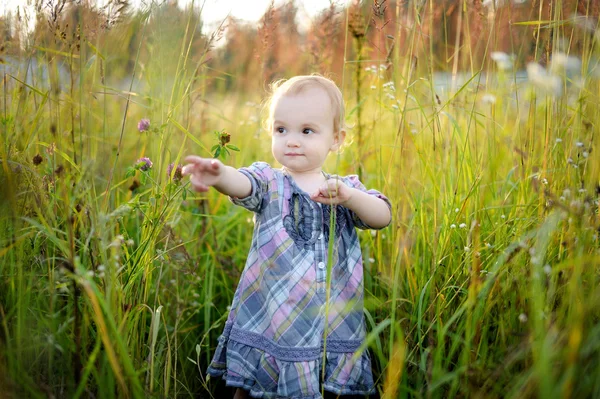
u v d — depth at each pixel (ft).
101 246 6.10
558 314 5.33
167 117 7.25
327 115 6.62
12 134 6.82
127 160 10.37
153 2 7.56
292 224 6.53
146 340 7.31
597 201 6.12
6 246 6.32
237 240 9.84
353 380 6.60
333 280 6.59
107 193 6.88
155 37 8.18
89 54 7.79
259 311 6.57
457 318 6.70
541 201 6.82
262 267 6.53
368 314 6.83
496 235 7.18
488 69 7.88
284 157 6.59
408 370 6.79
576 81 6.97
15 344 5.80
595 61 6.93
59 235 6.88
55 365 6.12
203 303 8.91
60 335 6.08
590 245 6.04
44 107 7.55
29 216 6.71
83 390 5.83
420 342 6.37
